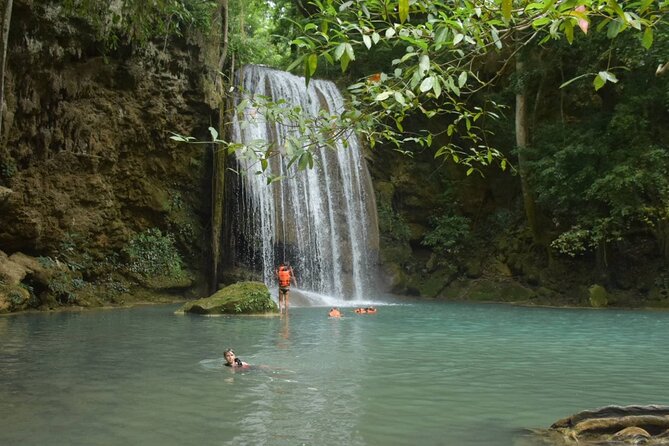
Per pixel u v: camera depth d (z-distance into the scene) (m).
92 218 21.31
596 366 9.23
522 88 25.52
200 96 23.59
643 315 19.06
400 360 9.62
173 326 14.25
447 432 5.49
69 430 5.47
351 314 18.39
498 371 8.72
